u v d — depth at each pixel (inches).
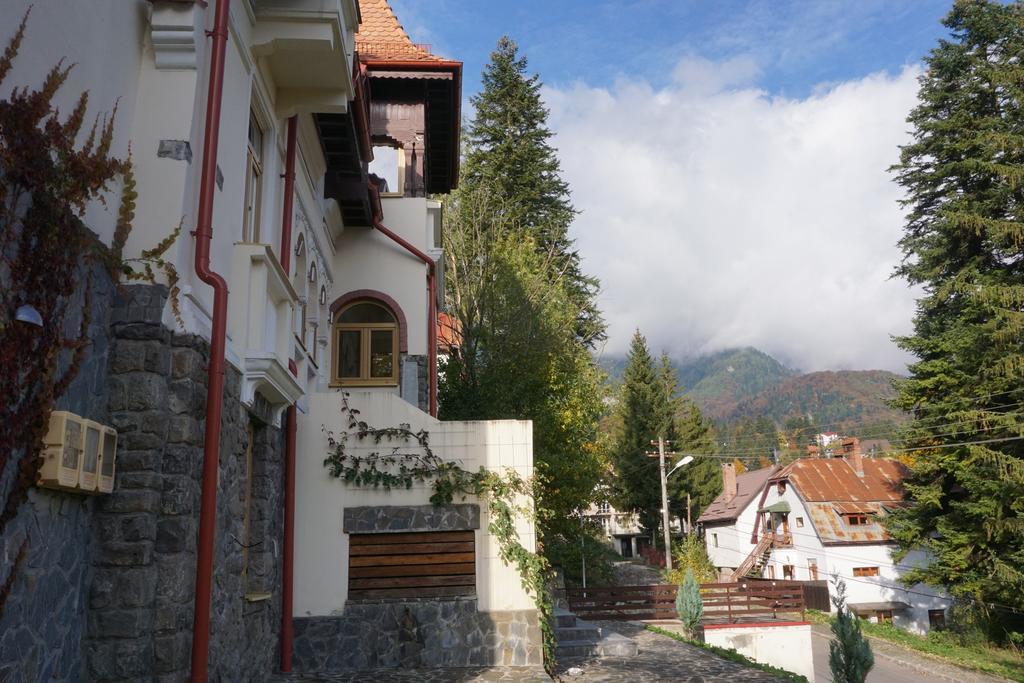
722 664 467.5
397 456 415.5
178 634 217.3
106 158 215.6
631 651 502.3
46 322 183.8
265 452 343.9
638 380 1977.1
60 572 194.4
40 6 185.6
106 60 221.3
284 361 324.5
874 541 1473.9
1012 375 899.4
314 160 446.9
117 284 224.5
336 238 566.6
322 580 399.2
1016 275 971.9
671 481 1945.1
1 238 170.1
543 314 781.9
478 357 747.4
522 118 1274.6
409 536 409.1
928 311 1048.2
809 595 1507.1
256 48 319.9
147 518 215.0
